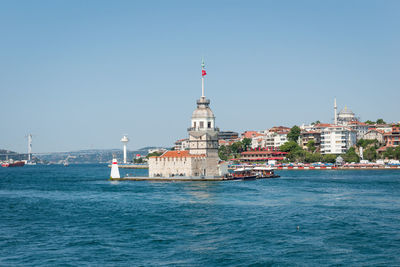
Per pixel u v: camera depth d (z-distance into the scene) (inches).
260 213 4498.0
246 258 2987.2
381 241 3346.5
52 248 3275.1
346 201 5310.0
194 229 3806.6
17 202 5728.3
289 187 7150.6
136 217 4394.7
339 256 3009.4
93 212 4768.7
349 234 3558.1
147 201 5511.8
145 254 3107.8
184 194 6186.0
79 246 3321.9
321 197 5713.6
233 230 3747.5
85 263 2928.2
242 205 5049.2
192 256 3051.2
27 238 3580.2
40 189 7682.1
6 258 3041.3
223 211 4648.1
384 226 3818.9
